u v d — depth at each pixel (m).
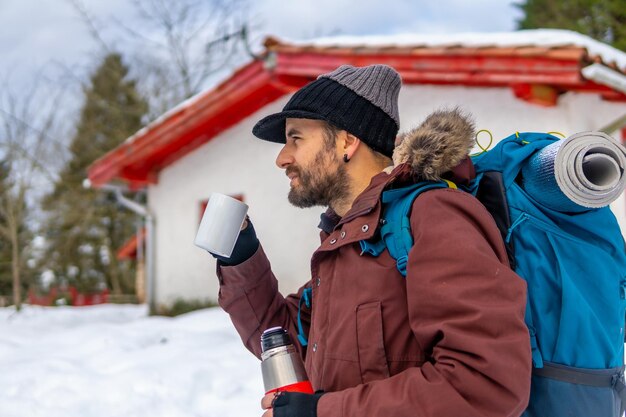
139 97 24.36
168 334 6.98
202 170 10.13
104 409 4.26
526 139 1.46
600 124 7.08
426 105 7.43
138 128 26.14
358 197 1.46
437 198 1.31
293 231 8.84
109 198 27.67
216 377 4.84
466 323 1.15
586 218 1.33
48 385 4.70
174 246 10.52
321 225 1.74
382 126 1.56
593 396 1.28
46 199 21.09
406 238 1.32
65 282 29.12
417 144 1.38
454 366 1.13
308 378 1.46
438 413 1.12
